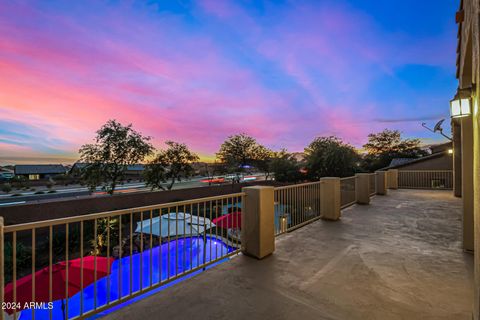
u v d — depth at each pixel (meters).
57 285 2.59
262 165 32.97
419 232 4.31
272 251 3.28
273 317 1.84
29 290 2.48
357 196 7.38
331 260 3.03
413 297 2.12
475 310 1.37
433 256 3.15
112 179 14.28
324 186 5.33
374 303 2.03
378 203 7.38
